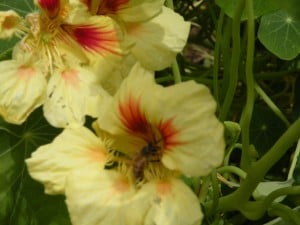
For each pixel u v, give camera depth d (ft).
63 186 0.47
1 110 0.50
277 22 0.70
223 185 0.67
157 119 0.46
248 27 0.53
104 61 0.54
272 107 0.73
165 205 0.46
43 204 0.56
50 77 0.53
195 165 0.45
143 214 0.46
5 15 0.50
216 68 0.69
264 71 0.88
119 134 0.49
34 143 0.57
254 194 0.62
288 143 0.51
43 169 0.47
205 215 0.59
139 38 0.55
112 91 0.54
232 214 0.69
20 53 0.52
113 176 0.48
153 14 0.54
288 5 0.46
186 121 0.45
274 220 0.60
